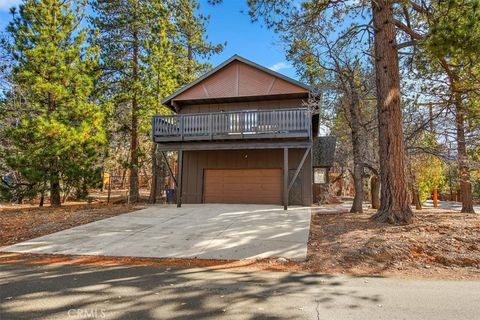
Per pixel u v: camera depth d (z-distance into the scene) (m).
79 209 12.31
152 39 15.63
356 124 12.38
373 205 15.49
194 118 12.38
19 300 3.89
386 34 9.00
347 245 6.54
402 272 5.21
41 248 6.81
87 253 6.46
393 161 8.59
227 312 3.53
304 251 6.40
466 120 11.57
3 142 12.95
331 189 20.58
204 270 5.35
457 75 10.37
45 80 12.17
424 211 14.08
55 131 11.45
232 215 10.30
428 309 3.62
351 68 12.92
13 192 12.23
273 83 13.72
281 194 13.59
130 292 4.19
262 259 6.01
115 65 15.38
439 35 6.53
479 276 4.96
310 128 11.38
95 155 13.08
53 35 12.56
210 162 14.45
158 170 17.06
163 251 6.56
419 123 12.01
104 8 15.39
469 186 13.62
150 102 14.62
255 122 11.80
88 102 13.47
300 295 4.10
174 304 3.77
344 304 3.78
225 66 14.22
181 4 18.05
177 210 11.60
